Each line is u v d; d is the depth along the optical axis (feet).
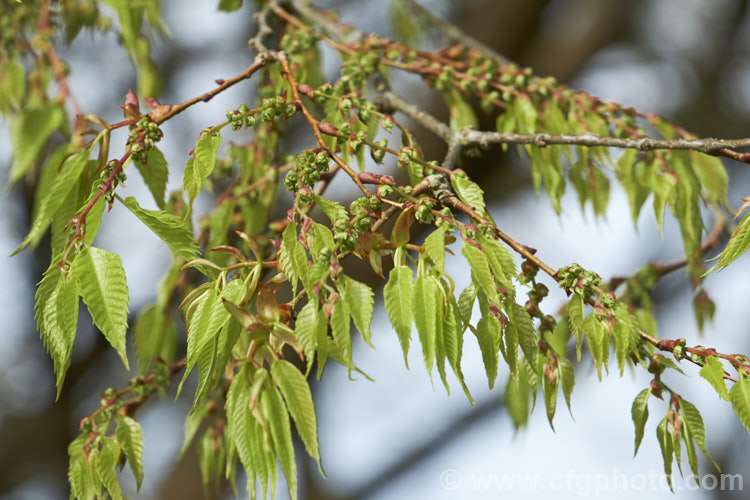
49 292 2.85
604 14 6.12
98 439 3.00
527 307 2.99
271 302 2.82
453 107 3.45
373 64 3.43
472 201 2.93
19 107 3.50
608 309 2.92
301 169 2.88
